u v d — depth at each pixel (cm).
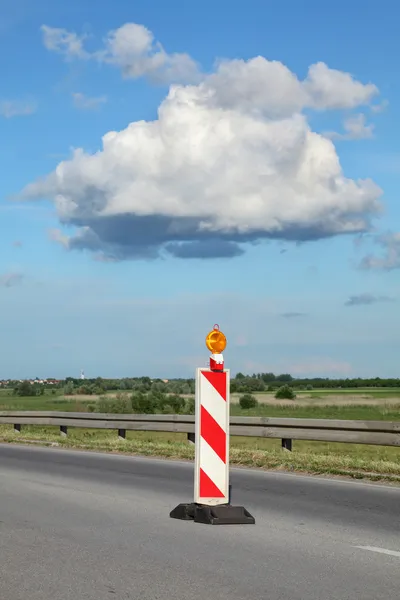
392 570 730
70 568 734
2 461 1788
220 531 921
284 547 831
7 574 710
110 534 902
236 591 655
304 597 638
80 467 1652
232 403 6781
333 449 2244
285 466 1602
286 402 6706
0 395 9875
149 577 700
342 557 784
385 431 1612
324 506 1113
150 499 1187
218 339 988
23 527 948
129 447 2055
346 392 11250
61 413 2580
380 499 1178
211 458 988
